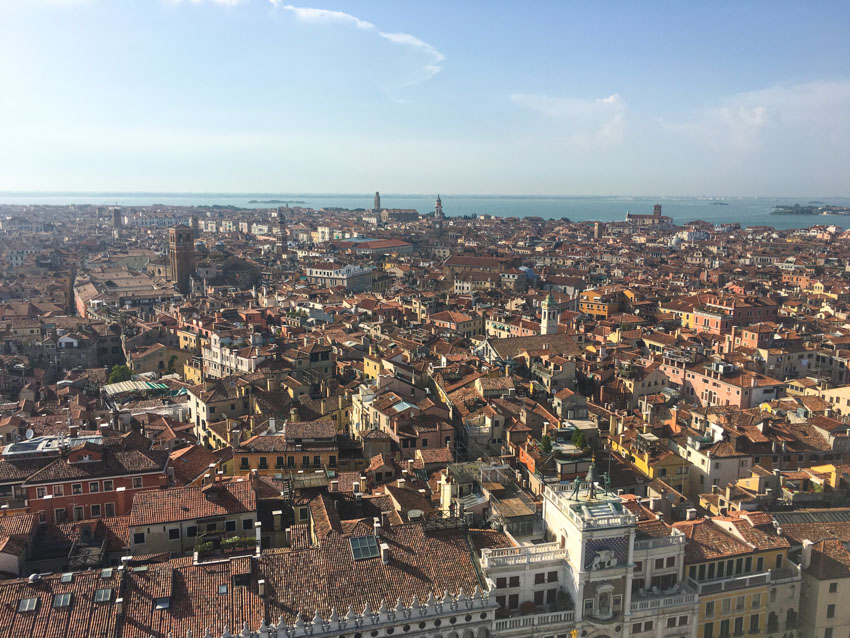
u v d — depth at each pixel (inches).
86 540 3112.7
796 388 6953.7
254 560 2728.8
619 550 2854.3
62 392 6968.5
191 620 2486.5
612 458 4411.9
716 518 3432.6
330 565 2751.0
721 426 4857.3
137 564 2869.1
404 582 2738.7
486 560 2800.2
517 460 4589.1
